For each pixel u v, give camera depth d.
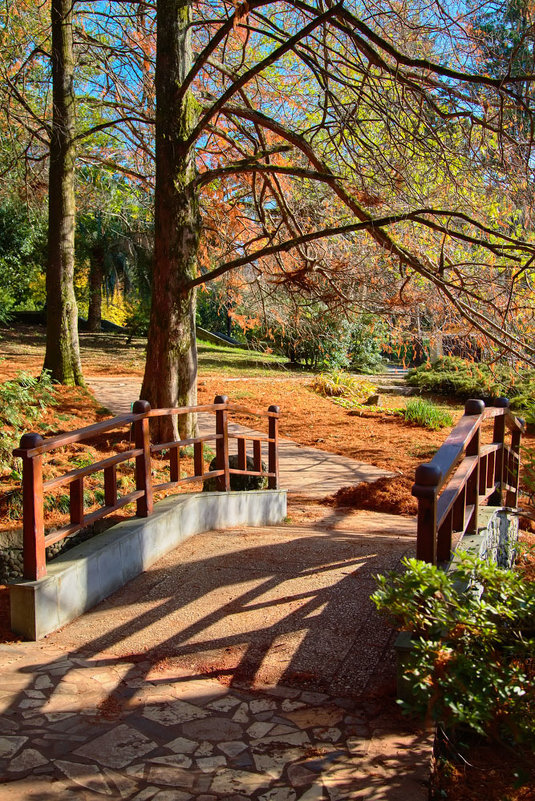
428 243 10.40
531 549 7.70
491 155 9.53
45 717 3.57
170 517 6.26
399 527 8.22
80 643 4.48
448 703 3.06
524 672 3.51
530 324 9.98
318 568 5.63
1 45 13.94
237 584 5.33
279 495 8.61
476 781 3.31
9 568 6.39
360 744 3.34
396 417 17.50
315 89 13.26
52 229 15.29
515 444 7.91
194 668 4.12
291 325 13.59
